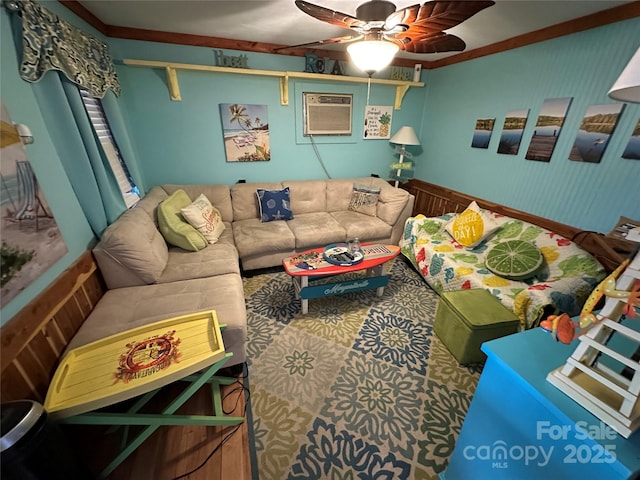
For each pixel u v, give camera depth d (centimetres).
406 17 140
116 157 241
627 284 66
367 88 344
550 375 80
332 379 168
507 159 271
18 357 108
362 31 160
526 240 232
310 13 139
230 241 260
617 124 188
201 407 152
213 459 129
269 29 240
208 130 301
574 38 207
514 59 252
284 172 350
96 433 140
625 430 65
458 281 223
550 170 235
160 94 274
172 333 134
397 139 341
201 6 195
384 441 136
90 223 175
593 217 209
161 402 155
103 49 211
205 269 204
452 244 264
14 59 126
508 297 185
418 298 247
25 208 119
